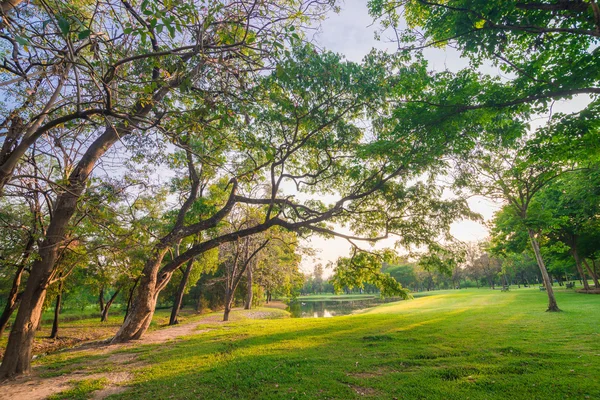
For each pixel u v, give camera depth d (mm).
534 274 71688
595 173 21156
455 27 7766
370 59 11625
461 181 12883
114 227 9156
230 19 5406
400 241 14773
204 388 6996
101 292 33719
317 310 46156
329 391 6473
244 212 25609
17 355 9016
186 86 5395
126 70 6785
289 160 16422
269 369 8195
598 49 7422
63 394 7086
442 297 38688
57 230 9961
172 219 17719
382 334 13078
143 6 3898
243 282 41812
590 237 29562
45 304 17422
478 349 9469
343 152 14086
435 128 9594
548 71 8469
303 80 10547
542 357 8242
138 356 11086
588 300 21141
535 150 10445
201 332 17297
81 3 5625
